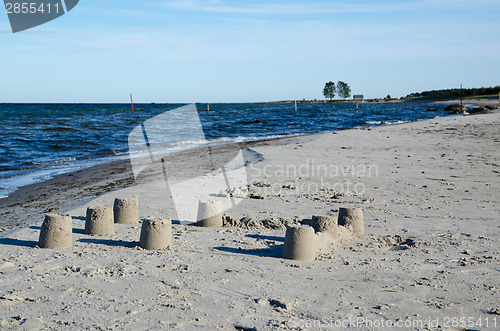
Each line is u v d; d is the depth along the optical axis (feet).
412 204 34.68
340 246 24.64
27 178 51.96
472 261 21.74
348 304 16.74
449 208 33.35
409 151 65.51
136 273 19.88
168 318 15.37
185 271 20.21
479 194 37.99
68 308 16.14
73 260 21.72
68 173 55.16
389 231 27.58
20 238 26.16
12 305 16.40
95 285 18.40
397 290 18.13
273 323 15.03
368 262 21.77
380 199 36.50
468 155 60.85
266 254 23.22
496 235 26.50
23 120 168.04
